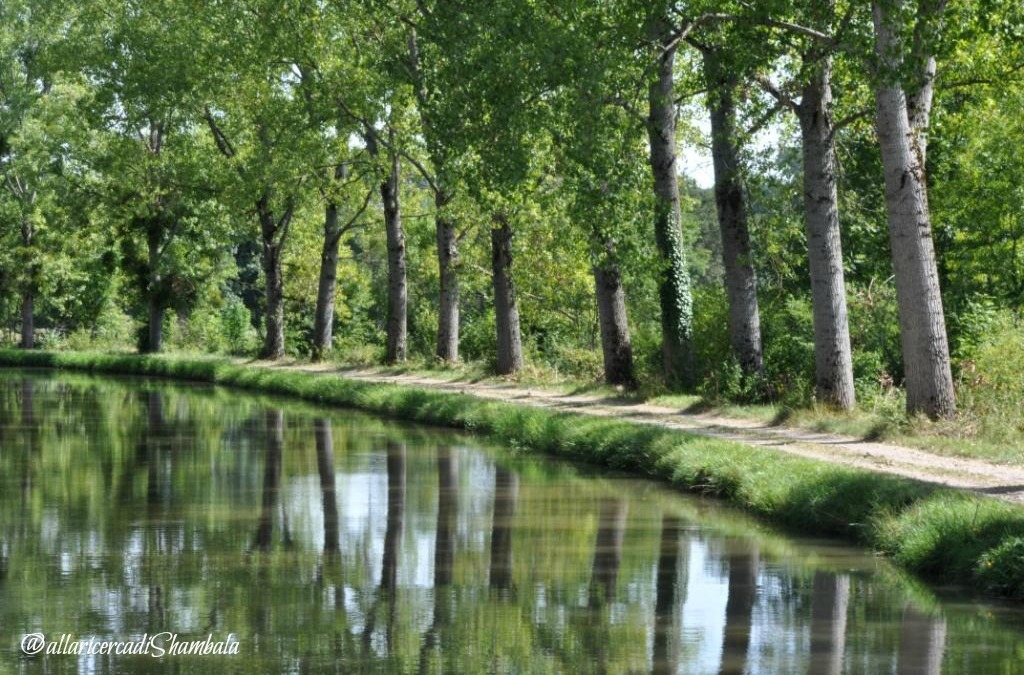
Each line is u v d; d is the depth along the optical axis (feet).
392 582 41.52
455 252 136.77
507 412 86.33
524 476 65.67
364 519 53.31
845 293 86.89
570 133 76.84
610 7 76.95
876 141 92.27
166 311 210.18
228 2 133.59
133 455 76.84
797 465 53.98
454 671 31.63
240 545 47.93
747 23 72.38
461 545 47.60
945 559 40.47
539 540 48.24
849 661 31.86
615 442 70.08
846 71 79.66
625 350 103.14
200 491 61.62
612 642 34.14
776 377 91.20
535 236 139.74
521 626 35.91
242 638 34.73
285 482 64.54
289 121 136.36
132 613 37.55
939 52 61.77
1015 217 101.14
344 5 121.29
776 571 42.01
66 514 54.95
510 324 122.11
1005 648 32.76
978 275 105.91
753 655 32.65
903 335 68.23
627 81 75.46
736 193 89.51
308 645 34.01
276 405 116.98
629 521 51.83
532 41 74.33
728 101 87.61
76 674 31.50
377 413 106.42
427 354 162.50
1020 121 95.81
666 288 95.04
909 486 46.62
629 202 78.33
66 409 112.47
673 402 88.84
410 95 122.62
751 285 89.45
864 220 97.19
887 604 37.42
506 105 75.15
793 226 90.33
